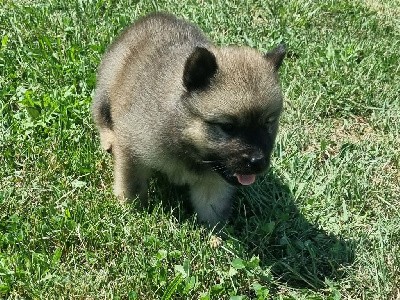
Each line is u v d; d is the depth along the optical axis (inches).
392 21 39.9
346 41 36.6
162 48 24.7
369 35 37.7
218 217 25.1
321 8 39.5
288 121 30.5
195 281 21.6
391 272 23.1
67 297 21.0
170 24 27.5
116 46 27.4
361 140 30.4
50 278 21.3
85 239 23.1
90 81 30.1
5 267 21.4
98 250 23.0
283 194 26.2
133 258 22.4
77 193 25.2
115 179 25.2
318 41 36.6
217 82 20.7
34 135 27.4
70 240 23.2
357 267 23.4
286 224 24.9
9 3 36.4
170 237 23.5
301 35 36.9
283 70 33.2
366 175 27.8
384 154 29.2
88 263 22.4
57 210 24.2
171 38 25.9
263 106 20.7
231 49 22.7
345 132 31.1
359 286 22.7
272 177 26.9
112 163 26.8
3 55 31.7
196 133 21.2
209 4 38.3
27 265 21.6
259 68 21.3
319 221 25.4
